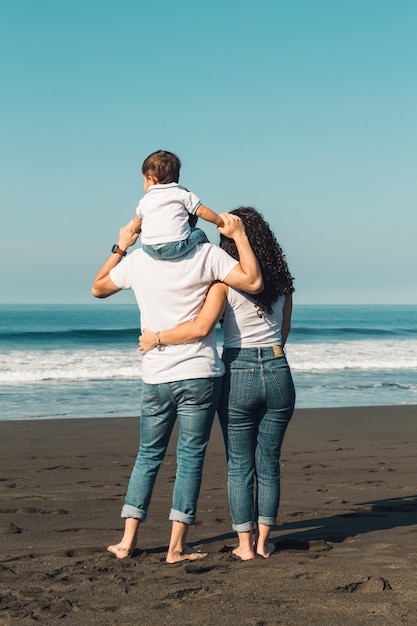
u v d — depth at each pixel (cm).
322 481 605
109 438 905
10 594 282
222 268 337
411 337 3922
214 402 340
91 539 392
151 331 342
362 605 263
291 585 290
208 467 683
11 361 2022
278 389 344
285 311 362
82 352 2320
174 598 275
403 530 411
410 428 1014
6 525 429
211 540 393
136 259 347
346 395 1502
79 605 267
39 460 731
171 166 343
